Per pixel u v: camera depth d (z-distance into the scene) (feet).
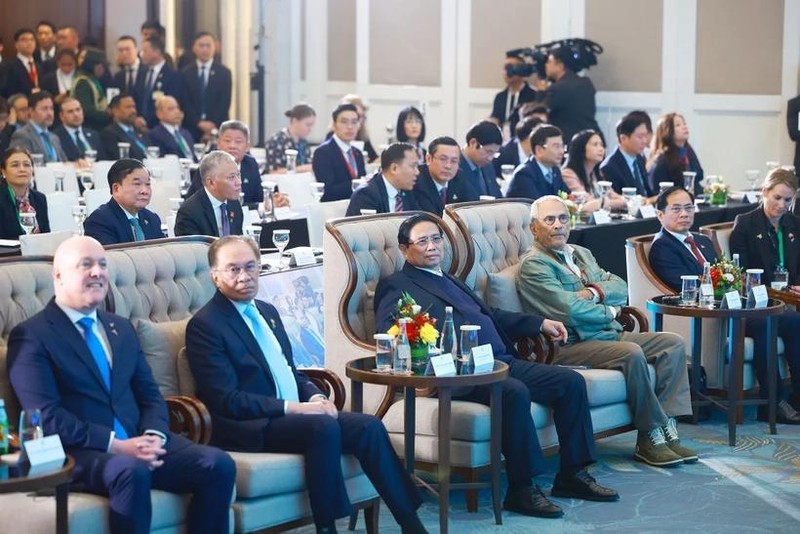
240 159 34.30
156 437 16.37
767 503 21.16
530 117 39.42
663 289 26.12
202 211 25.41
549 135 32.35
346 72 55.11
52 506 15.37
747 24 47.75
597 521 20.13
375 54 54.54
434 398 20.29
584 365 22.99
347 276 21.11
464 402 20.40
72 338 16.56
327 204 28.30
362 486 18.60
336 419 18.10
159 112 45.19
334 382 19.51
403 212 22.68
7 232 29.17
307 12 55.31
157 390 17.35
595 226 31.91
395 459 18.38
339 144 36.35
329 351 21.22
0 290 17.02
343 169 36.22
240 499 17.24
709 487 21.97
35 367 16.17
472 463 19.99
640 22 49.11
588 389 22.08
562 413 21.16
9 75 51.52
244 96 53.88
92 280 16.55
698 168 38.91
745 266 28.09
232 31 53.78
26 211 29.19
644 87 49.26
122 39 51.80
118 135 44.37
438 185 28.66
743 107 48.03
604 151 35.68
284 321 23.25
